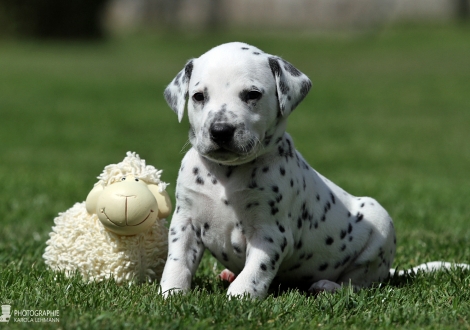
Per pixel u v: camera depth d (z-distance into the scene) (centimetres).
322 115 2719
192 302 612
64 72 3788
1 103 2822
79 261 712
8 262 808
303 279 752
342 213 749
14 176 1452
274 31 5969
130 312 588
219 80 655
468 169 1780
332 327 579
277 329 565
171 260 680
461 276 755
